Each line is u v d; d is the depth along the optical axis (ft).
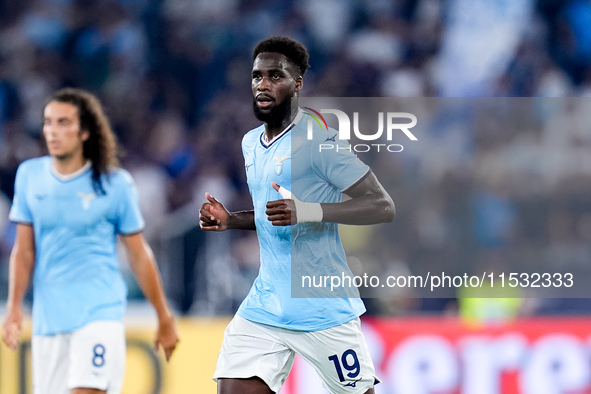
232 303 82.28
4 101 131.13
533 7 133.69
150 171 119.03
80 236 54.44
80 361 53.47
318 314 42.88
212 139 123.75
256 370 42.98
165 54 136.36
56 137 54.19
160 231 81.97
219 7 138.62
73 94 55.57
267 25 137.90
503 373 69.72
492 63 131.54
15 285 55.93
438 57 133.08
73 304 53.98
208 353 70.08
